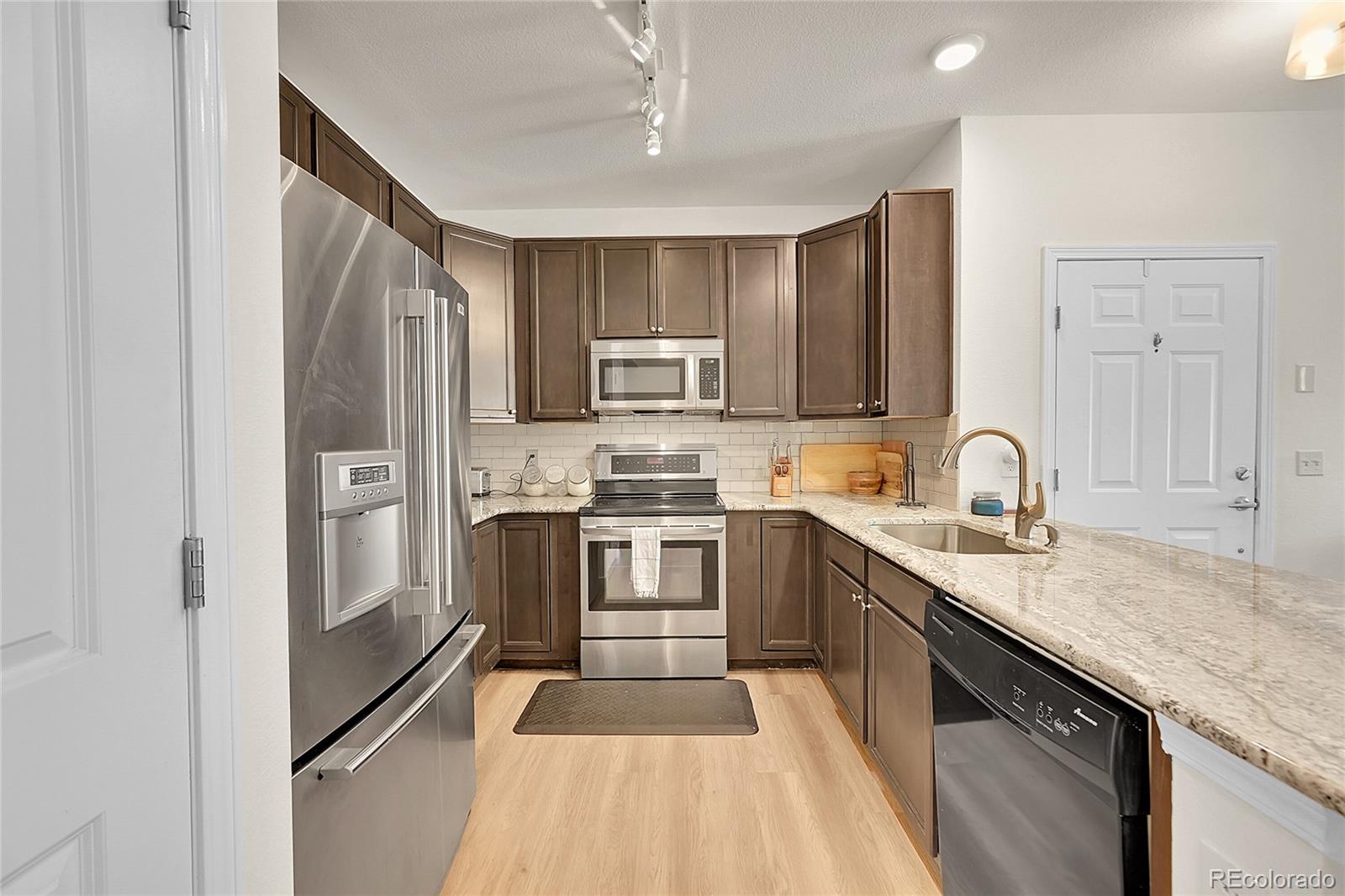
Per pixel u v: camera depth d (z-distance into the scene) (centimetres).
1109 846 85
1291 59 156
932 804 161
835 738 237
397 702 131
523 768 217
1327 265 247
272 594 93
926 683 164
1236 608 116
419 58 208
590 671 303
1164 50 206
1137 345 251
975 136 252
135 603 70
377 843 123
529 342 333
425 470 139
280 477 96
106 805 66
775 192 330
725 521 303
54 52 62
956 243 257
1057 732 95
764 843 175
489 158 285
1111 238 251
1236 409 249
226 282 83
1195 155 250
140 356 71
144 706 71
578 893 157
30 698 58
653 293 330
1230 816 69
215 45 82
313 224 105
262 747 90
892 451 346
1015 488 256
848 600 243
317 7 182
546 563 313
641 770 215
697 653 303
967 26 193
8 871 56
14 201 58
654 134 220
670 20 189
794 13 186
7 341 58
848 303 293
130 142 70
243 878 85
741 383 330
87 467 64
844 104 240
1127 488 252
